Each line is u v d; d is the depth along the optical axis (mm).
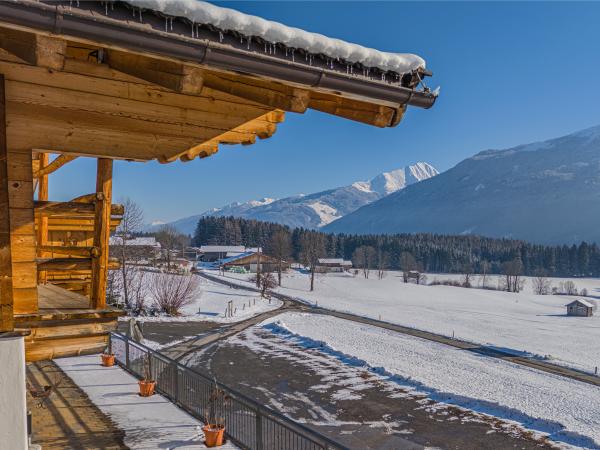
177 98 5066
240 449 8023
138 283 50750
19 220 4426
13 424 3748
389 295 97000
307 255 149750
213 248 152000
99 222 5223
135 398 10422
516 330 50812
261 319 47406
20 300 4480
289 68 3369
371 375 25188
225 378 23422
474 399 21219
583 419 19281
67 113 4527
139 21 2861
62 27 2668
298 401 20094
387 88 3705
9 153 4355
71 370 12781
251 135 5938
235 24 3086
